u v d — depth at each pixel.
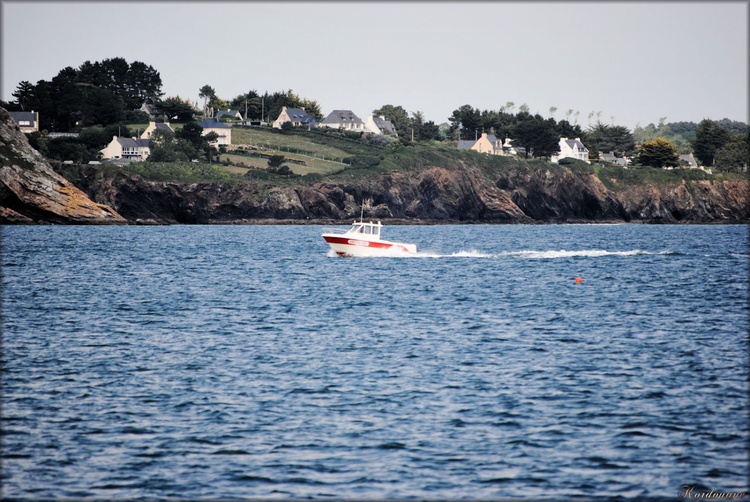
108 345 152.88
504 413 109.44
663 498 84.69
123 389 120.94
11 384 123.69
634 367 135.62
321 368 133.38
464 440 99.50
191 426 104.19
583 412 110.06
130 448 97.00
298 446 97.50
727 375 130.50
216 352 146.38
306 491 85.94
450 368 133.75
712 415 109.06
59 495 84.94
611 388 121.94
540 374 130.12
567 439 99.94
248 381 125.31
